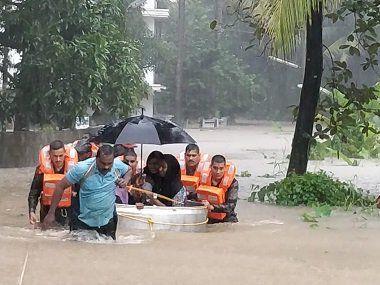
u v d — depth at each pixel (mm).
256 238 12227
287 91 84125
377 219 15406
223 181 13672
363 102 20109
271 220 15078
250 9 20469
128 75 29703
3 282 8203
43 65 27188
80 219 11164
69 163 12383
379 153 35719
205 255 10297
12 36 28406
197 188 13695
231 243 11570
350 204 17641
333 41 71000
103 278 8562
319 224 14469
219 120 77125
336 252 10992
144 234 11953
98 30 28828
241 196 19906
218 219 13695
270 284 8555
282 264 9812
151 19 55406
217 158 13688
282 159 33969
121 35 29984
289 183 18375
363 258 10484
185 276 8812
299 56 79188
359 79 67062
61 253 10008
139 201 13188
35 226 12469
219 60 75688
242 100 77750
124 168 11391
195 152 13836
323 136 19969
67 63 27547
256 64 83000
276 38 15648
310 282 8734
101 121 38906
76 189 11297
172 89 74438
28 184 22125
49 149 12508
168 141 14555
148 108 53562
